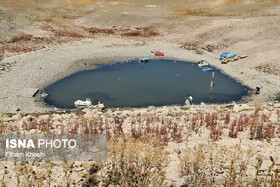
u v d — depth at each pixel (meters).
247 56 47.44
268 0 88.75
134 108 29.94
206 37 59.69
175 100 32.69
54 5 90.06
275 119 17.36
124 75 41.12
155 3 97.50
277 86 35.94
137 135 13.98
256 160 8.73
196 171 7.80
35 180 7.24
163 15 80.19
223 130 14.76
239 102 31.94
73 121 18.70
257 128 14.08
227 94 34.66
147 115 20.73
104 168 8.28
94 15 78.88
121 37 62.50
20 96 31.89
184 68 44.97
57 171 8.45
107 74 41.25
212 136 13.66
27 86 34.72
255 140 12.49
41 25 65.31
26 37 55.25
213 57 50.00
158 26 70.06
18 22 62.91
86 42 56.88
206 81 39.28
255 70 42.28
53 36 58.41
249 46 51.19
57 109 29.03
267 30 56.78
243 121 17.14
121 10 83.75
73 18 78.31
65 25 69.56
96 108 28.33
